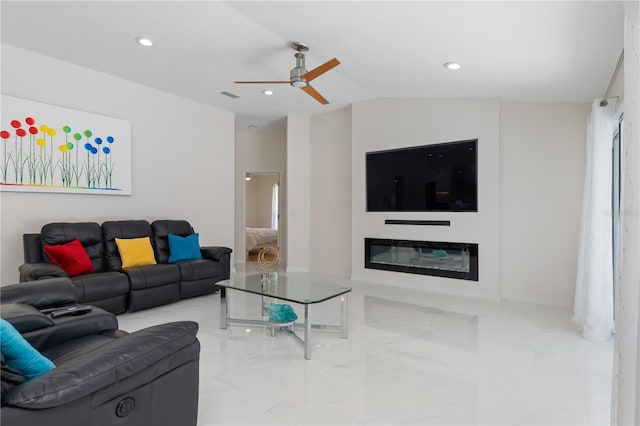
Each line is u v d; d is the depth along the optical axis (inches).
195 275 169.5
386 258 215.5
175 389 61.3
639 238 56.4
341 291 121.5
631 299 57.7
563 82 140.6
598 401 83.6
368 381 92.9
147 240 171.6
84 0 113.0
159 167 198.5
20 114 147.2
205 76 176.9
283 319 123.7
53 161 156.4
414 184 205.0
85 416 48.1
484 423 75.0
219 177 231.1
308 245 261.4
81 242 151.9
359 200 226.1
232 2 111.0
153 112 195.0
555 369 100.2
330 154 249.9
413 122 204.4
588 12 89.0
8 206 145.6
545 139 171.2
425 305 167.8
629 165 59.6
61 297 86.5
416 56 135.5
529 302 173.6
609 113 124.0
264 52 147.2
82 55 153.6
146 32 132.6
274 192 461.7
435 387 90.0
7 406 42.3
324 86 189.3
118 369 50.9
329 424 74.3
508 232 179.6
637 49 57.3
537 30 101.7
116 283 139.9
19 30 132.6
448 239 192.2
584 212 137.0
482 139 182.5
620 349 59.9
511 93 164.6
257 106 229.9
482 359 106.7
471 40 114.6
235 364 102.7
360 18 111.4
